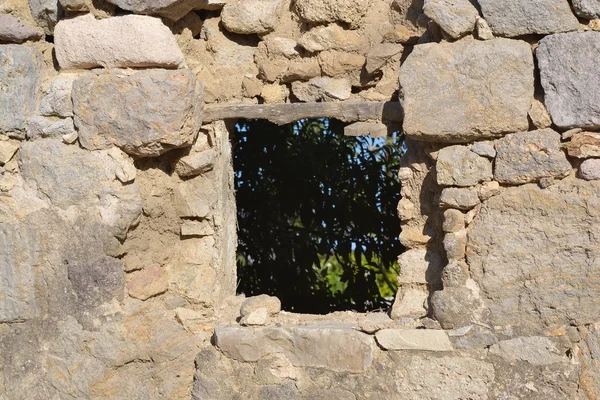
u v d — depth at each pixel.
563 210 3.70
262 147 6.12
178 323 4.36
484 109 3.79
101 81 4.14
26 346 4.22
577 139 3.67
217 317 4.41
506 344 3.80
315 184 6.12
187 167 4.39
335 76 4.36
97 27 4.15
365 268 6.24
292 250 6.29
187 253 4.51
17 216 4.21
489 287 3.81
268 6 4.45
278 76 4.46
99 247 4.16
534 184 3.77
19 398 4.21
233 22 4.48
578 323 3.71
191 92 4.16
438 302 3.88
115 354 4.13
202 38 4.58
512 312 3.79
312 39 4.36
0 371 4.25
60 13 4.27
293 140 6.17
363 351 3.98
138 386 4.21
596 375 3.70
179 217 4.49
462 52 3.81
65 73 4.27
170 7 4.13
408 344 3.92
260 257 6.32
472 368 3.85
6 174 4.26
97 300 4.15
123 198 4.18
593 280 3.67
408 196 4.14
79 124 4.19
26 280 4.20
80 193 4.18
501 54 3.75
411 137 3.94
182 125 4.14
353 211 6.13
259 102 4.53
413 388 3.92
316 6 4.32
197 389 4.23
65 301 4.18
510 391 3.80
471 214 3.87
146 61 4.11
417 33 4.20
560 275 3.71
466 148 3.87
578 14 3.66
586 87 3.64
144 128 4.11
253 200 6.21
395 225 6.11
